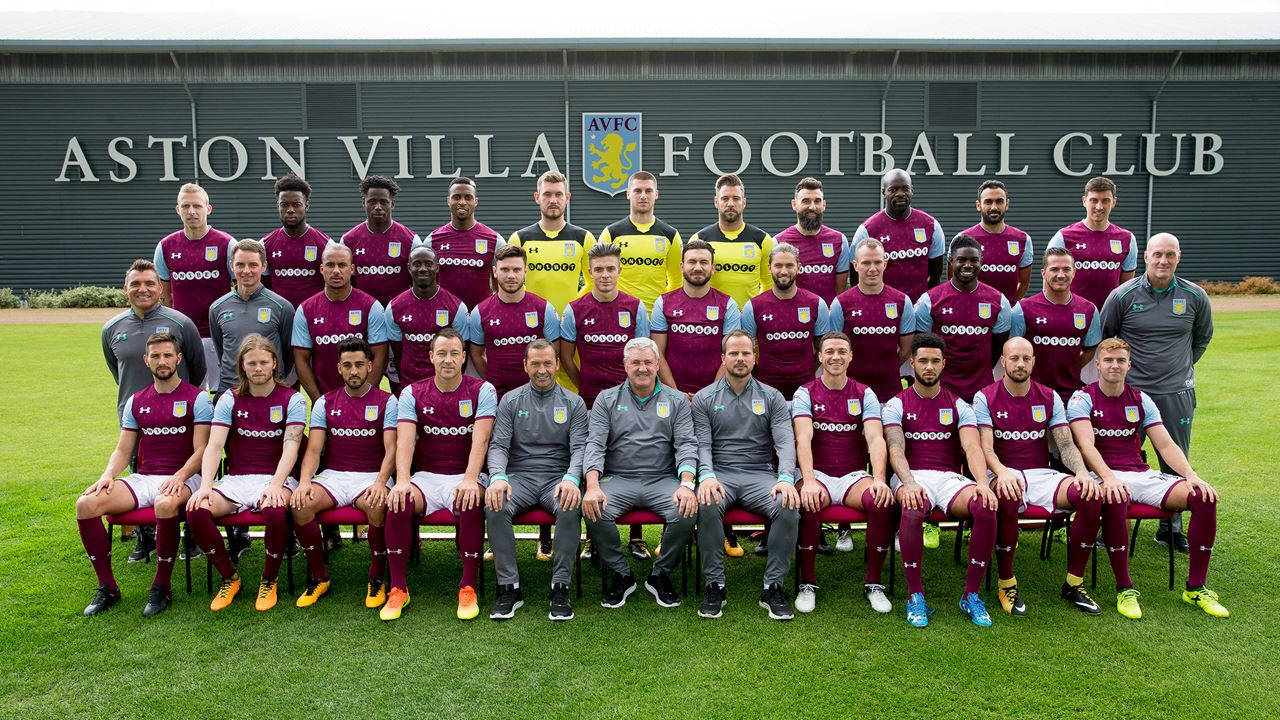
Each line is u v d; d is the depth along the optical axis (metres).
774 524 3.95
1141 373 4.81
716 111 18.84
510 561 3.90
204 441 4.16
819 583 4.29
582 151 18.89
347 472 4.23
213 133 18.72
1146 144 19.23
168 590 3.96
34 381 9.41
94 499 3.87
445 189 18.97
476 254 5.19
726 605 3.99
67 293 18.50
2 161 18.75
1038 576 4.31
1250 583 4.10
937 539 4.81
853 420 4.32
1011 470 3.99
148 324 4.59
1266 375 9.14
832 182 19.14
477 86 18.67
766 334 4.80
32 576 4.26
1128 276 5.36
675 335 4.78
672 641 3.60
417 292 4.70
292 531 4.11
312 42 17.72
